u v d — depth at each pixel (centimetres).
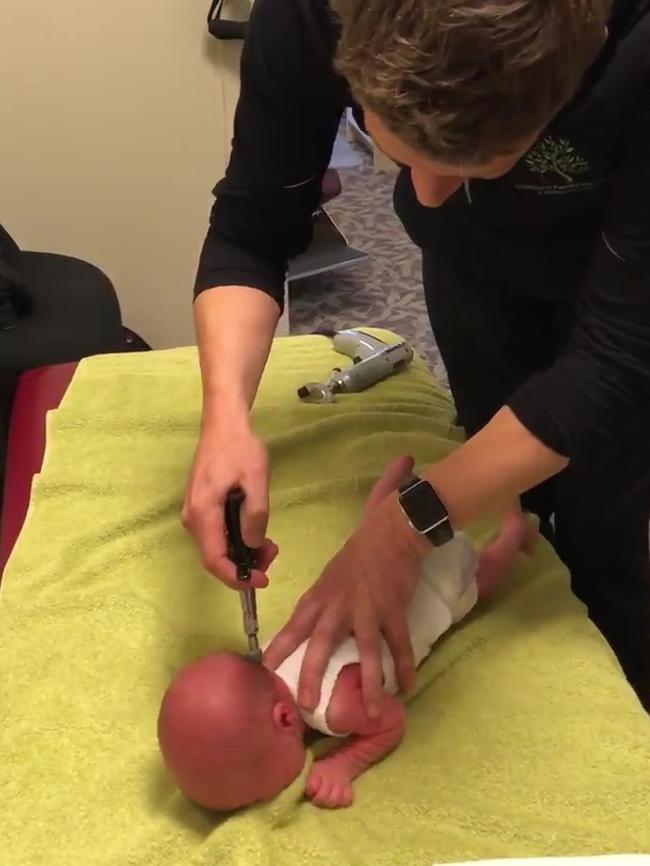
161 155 195
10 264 177
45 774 85
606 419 85
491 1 58
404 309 263
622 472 110
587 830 80
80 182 196
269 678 84
